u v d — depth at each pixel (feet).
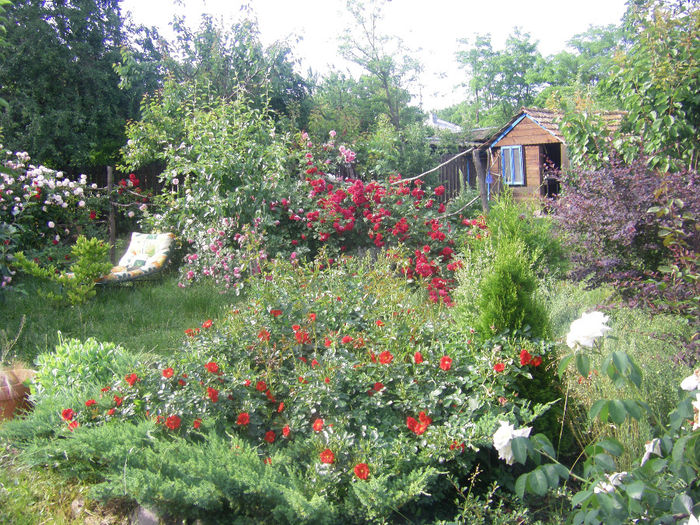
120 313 21.83
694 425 7.18
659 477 7.32
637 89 20.97
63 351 13.98
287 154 30.30
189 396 10.89
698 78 19.51
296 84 57.11
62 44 50.42
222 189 26.48
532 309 11.40
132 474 8.73
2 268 22.21
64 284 22.71
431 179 53.93
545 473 7.24
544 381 10.92
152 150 38.50
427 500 9.37
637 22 21.12
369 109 79.51
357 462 9.14
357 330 13.37
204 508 8.77
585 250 16.80
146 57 56.03
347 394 10.75
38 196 29.50
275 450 10.13
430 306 16.85
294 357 11.91
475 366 10.82
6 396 12.91
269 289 13.24
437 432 9.62
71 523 9.54
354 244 27.04
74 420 10.97
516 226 20.11
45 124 48.24
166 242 26.84
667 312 13.61
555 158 52.13
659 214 13.79
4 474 10.71
